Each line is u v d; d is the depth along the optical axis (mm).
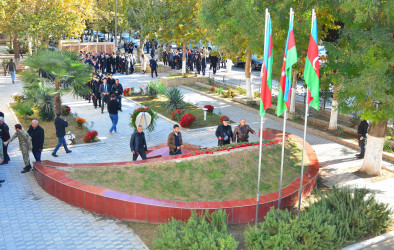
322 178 12391
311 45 8523
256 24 12859
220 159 10906
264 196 9758
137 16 30516
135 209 9328
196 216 8461
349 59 10844
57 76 15094
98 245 8500
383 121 12281
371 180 12242
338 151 15062
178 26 27469
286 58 8516
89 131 16953
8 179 11867
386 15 10352
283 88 8609
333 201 9375
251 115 20250
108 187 10203
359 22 10172
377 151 12516
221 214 8570
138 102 22547
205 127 17812
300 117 19031
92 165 11250
